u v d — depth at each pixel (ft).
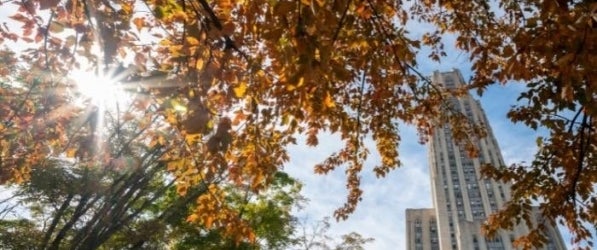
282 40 10.67
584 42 9.11
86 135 19.10
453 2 19.84
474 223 269.03
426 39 24.29
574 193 18.70
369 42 13.46
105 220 43.60
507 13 19.53
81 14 13.10
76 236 43.16
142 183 45.60
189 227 50.24
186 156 15.64
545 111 18.21
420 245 337.52
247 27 11.52
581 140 17.16
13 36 15.70
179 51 11.66
